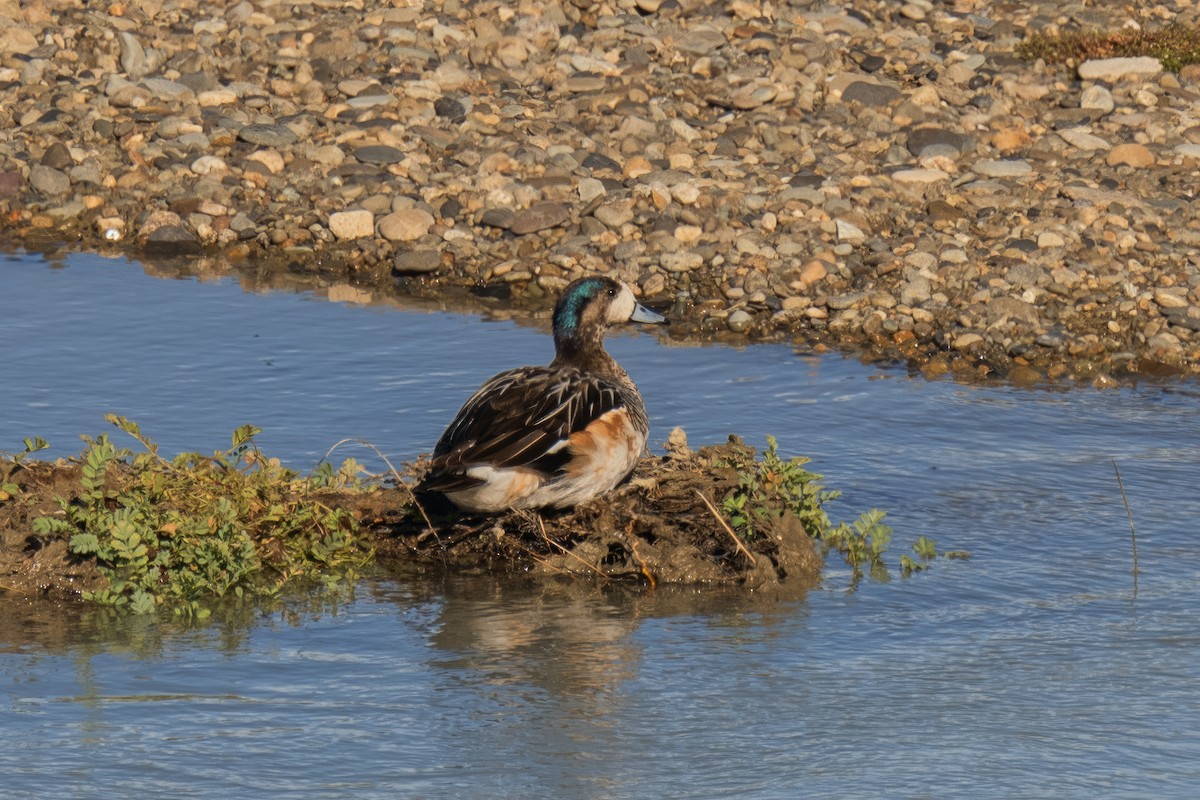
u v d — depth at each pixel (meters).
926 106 22.12
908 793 8.09
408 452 13.16
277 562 11.27
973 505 12.62
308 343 15.98
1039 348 16.45
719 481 11.79
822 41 24.03
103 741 8.53
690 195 19.14
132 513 11.04
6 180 20.03
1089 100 22.45
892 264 17.94
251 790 8.02
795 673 9.62
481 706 9.09
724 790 8.11
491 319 17.02
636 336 16.86
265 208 19.56
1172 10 26.47
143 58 22.81
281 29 23.98
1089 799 8.02
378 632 10.20
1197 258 18.20
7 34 23.09
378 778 8.19
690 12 25.12
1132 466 13.48
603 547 11.38
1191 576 11.29
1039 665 9.79
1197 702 9.26
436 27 23.91
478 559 11.55
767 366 15.96
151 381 14.73
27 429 13.35
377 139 20.91
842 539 11.91
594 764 8.39
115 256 18.73
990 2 26.38
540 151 20.55
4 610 10.44
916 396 15.22
